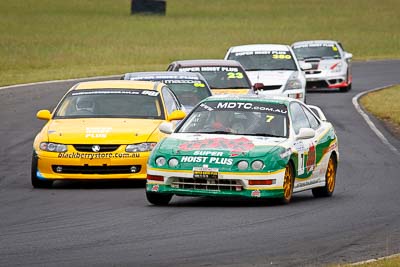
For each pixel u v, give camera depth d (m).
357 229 33.09
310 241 30.69
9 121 74.94
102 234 31.97
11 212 37.50
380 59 161.50
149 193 38.50
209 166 37.56
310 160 41.00
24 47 164.62
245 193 37.50
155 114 48.28
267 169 37.62
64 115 48.25
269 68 83.12
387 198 41.38
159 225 33.66
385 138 66.56
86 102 49.00
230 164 37.56
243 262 27.31
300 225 33.75
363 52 177.62
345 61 108.50
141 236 31.50
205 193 37.69
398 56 168.88
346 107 89.00
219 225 33.62
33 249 29.39
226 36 196.00
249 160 37.69
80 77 113.50
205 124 40.69
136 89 50.19
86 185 46.53
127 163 44.97
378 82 119.44
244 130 40.22
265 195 37.62
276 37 196.50
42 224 34.34
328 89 112.50
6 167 53.53
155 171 38.19
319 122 44.16
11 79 108.19
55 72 120.88
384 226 33.75
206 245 29.89
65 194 43.03
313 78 106.12
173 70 69.31
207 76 68.19
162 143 39.28
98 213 36.84
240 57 84.44
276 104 41.62
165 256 28.20
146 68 130.12
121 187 45.62
